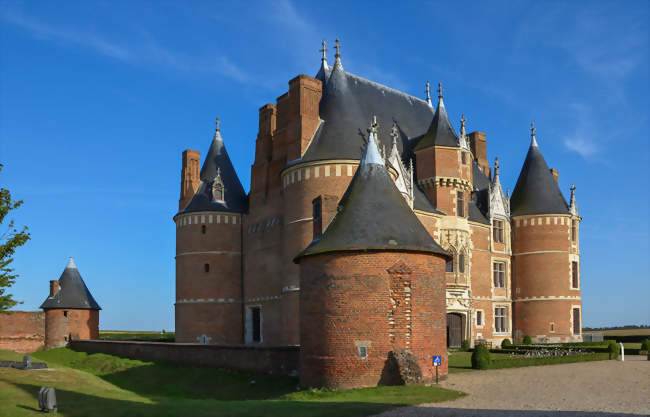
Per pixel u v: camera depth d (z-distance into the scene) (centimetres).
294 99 4566
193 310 5381
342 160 4222
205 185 5716
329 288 2594
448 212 5025
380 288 2538
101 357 4866
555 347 4666
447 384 2523
